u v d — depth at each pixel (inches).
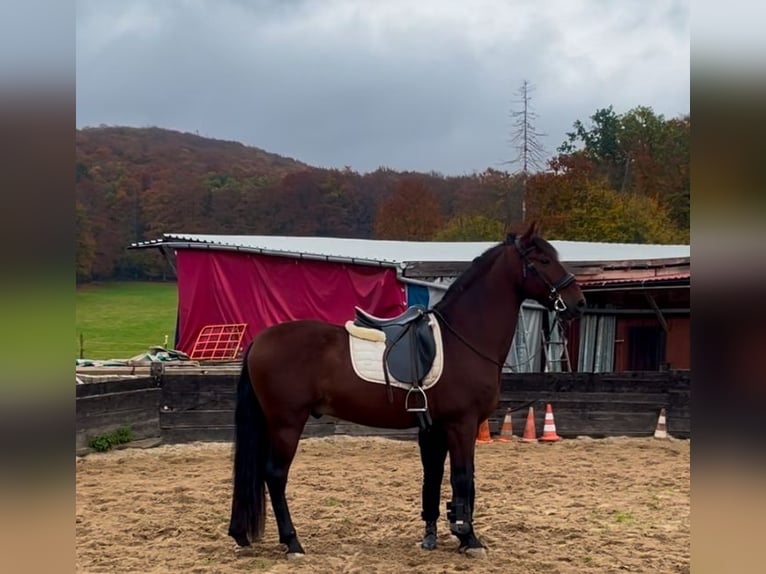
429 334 218.8
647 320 578.9
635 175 1777.8
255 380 216.2
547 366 560.4
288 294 600.7
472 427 218.4
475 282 227.0
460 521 213.0
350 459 382.3
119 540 228.2
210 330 618.2
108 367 488.4
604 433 452.8
